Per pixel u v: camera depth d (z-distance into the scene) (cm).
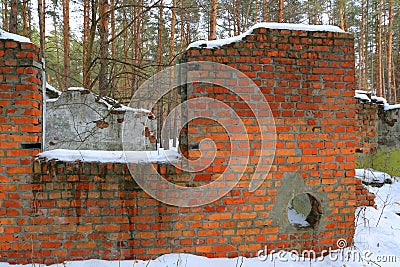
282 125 326
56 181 301
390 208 492
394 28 1861
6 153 294
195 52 317
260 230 324
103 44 745
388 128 709
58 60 1642
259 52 322
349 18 1870
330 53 333
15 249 296
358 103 670
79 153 318
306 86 329
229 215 320
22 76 295
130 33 1363
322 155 332
